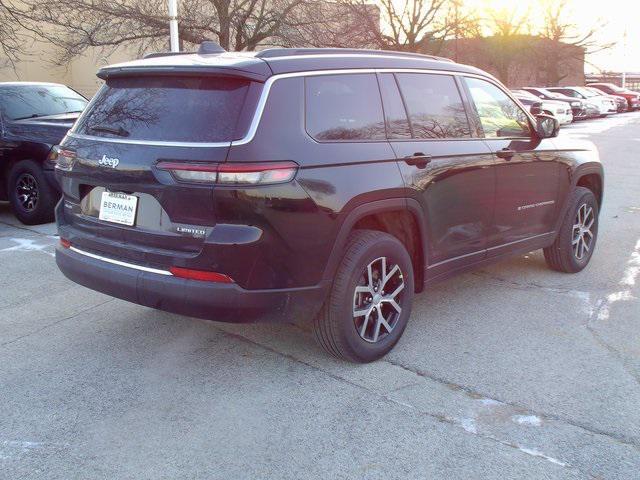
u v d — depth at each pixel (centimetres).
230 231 329
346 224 364
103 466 296
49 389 369
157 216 350
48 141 788
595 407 346
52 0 1766
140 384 375
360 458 302
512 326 462
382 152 390
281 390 367
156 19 1712
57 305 509
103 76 402
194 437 320
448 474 289
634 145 1841
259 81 346
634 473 290
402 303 416
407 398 357
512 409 345
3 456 304
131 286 358
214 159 327
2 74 2702
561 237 569
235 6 1808
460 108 464
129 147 356
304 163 346
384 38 2602
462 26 2775
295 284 351
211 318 345
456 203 445
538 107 1859
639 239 727
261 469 294
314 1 1923
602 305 505
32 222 816
